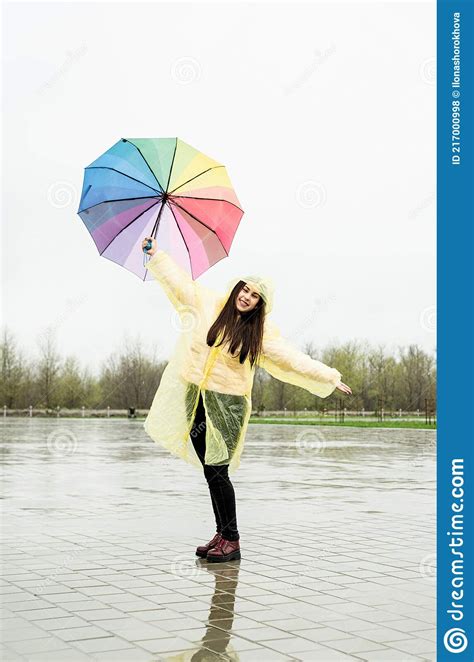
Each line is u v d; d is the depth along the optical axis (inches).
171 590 212.1
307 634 173.3
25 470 551.2
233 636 171.3
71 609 192.4
